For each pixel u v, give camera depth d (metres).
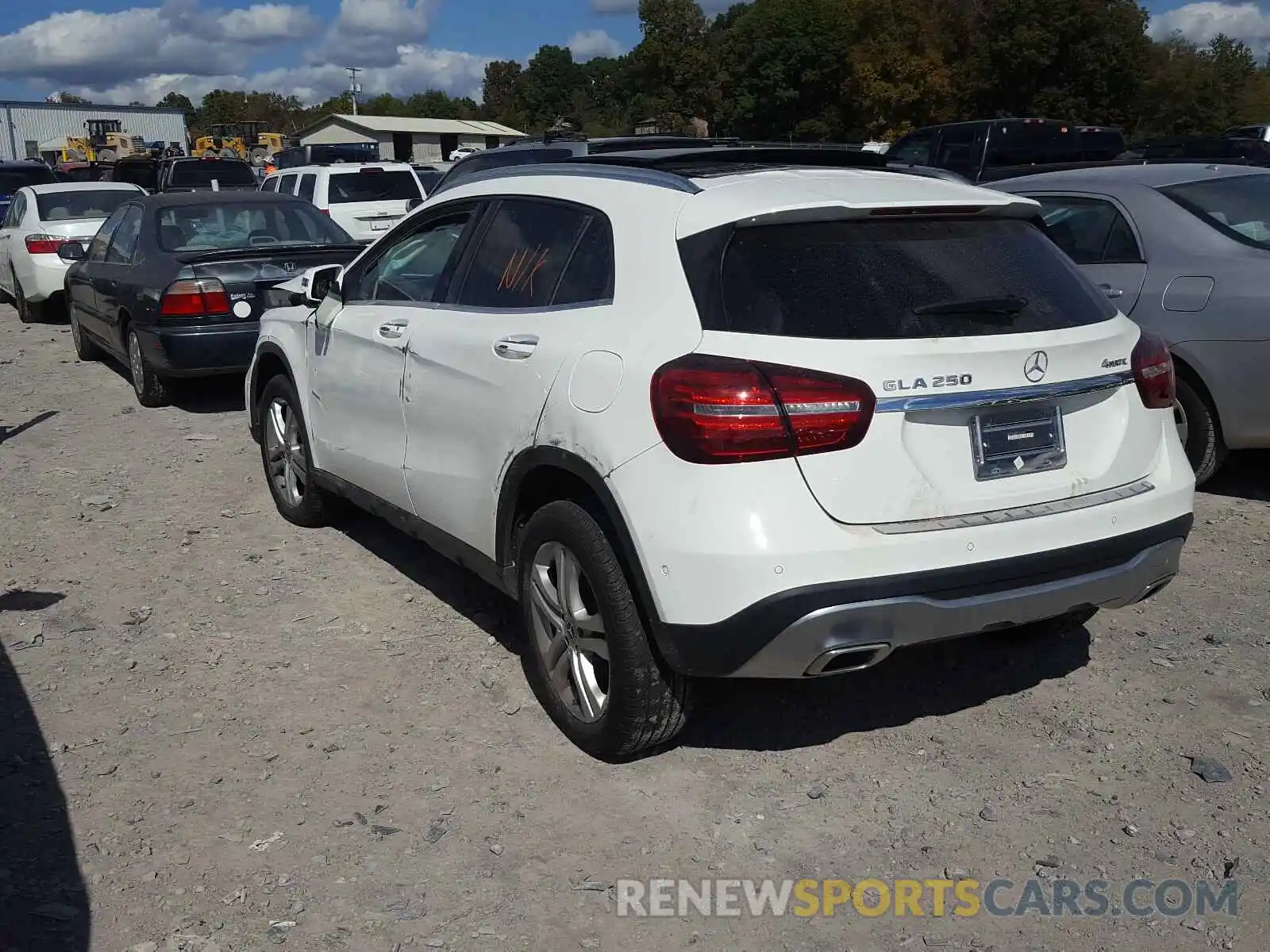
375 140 81.38
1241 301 6.06
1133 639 4.85
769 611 3.25
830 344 3.33
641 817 3.63
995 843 3.49
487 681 4.51
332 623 5.10
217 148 55.00
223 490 7.11
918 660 4.69
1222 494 6.68
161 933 3.09
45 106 67.00
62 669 4.67
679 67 82.25
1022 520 3.49
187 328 8.52
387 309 5.07
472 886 3.30
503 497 4.12
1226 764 3.88
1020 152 13.60
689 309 3.48
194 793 3.77
